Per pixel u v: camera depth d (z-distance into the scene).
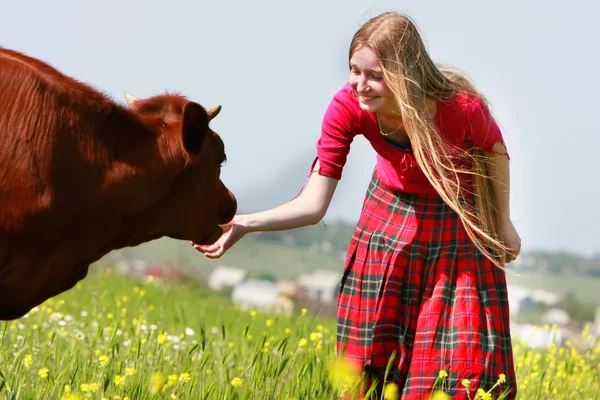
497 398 5.49
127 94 5.85
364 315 5.79
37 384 5.83
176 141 5.48
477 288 5.61
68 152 5.06
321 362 5.93
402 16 5.36
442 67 5.57
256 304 16.78
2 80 4.98
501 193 5.68
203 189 5.68
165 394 5.54
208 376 6.33
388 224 5.80
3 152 4.87
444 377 5.44
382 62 5.26
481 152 5.61
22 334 7.43
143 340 6.56
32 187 4.90
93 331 8.13
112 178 5.23
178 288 15.74
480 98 5.50
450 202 5.38
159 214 5.55
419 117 5.26
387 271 5.71
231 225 5.77
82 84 5.24
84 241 5.24
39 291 5.26
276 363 6.00
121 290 13.34
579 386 7.46
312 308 13.84
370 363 5.70
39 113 4.98
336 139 5.73
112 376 5.66
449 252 5.65
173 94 5.71
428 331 5.55
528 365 7.88
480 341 5.50
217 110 5.76
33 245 4.99
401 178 5.71
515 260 5.95
